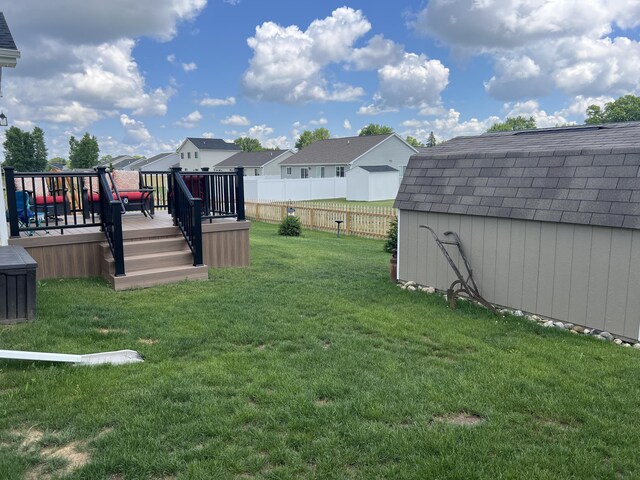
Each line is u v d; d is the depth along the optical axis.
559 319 5.48
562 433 2.95
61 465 2.51
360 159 37.78
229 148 67.12
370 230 15.66
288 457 2.61
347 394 3.40
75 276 6.75
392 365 3.98
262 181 30.16
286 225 15.41
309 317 5.37
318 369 3.85
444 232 6.66
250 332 4.72
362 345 4.48
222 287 6.61
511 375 3.82
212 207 8.30
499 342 4.71
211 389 3.38
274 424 2.94
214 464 2.52
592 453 2.72
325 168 39.47
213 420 2.95
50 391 3.29
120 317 5.05
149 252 7.06
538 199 5.62
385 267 8.88
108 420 2.93
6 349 3.96
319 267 8.54
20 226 7.50
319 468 2.53
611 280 4.98
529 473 2.51
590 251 5.14
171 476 2.46
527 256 5.73
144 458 2.55
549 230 5.49
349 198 31.88
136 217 8.87
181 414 3.02
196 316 5.19
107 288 6.26
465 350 4.48
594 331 5.17
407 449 2.71
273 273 7.74
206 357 4.06
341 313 5.57
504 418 3.09
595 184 5.20
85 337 4.39
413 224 7.15
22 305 4.69
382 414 3.10
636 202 4.78
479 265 6.30
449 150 7.39
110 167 10.04
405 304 6.09
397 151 40.06
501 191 6.07
